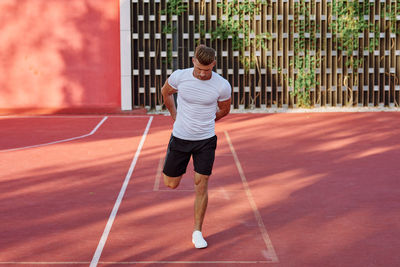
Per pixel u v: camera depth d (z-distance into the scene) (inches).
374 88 606.9
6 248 189.3
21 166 324.2
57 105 596.1
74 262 176.2
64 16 586.2
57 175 301.0
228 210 234.4
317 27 601.6
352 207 238.2
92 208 238.1
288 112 591.2
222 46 599.5
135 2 589.9
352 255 181.8
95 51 590.6
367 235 202.1
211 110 189.2
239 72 599.2
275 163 328.2
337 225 213.9
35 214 229.6
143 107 605.0
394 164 324.5
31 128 484.1
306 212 231.3
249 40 595.8
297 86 604.4
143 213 230.5
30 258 179.8
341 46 599.2
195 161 192.9
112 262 176.2
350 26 598.5
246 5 592.7
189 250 187.2
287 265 173.0
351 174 299.7
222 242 195.2
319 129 463.8
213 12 599.5
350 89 608.1
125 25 583.5
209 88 184.2
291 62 605.0
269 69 606.2
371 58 607.8
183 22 595.8
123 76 588.1
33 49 588.7
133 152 365.7
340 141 405.1
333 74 611.5
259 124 494.3
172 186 205.3
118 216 226.5
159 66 604.1
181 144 191.5
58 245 192.4
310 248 188.7
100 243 194.4
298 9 593.9
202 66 177.0
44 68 591.2
